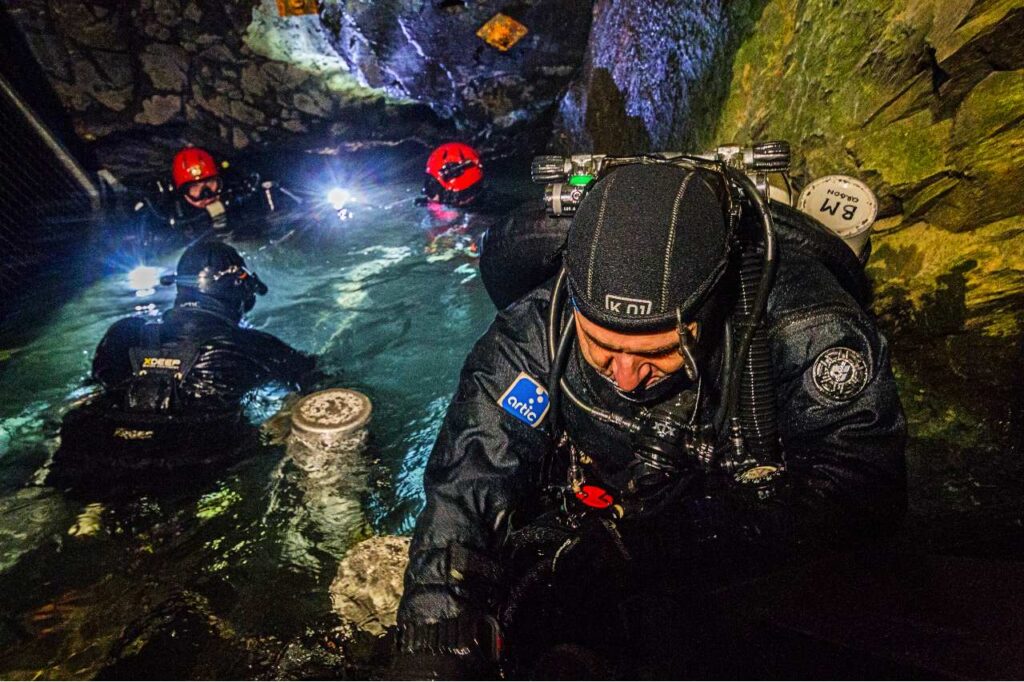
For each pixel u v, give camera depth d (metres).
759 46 3.71
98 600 2.31
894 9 2.78
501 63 7.14
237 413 3.03
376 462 2.96
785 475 1.59
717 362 1.61
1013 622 1.38
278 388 3.27
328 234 5.54
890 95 2.82
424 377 3.62
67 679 2.04
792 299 1.54
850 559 1.70
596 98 6.39
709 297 1.33
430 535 1.63
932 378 2.53
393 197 6.31
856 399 1.48
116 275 5.16
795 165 3.31
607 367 1.46
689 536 1.77
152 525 2.62
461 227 5.52
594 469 1.85
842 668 1.37
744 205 1.56
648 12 5.25
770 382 1.53
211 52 6.80
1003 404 2.34
